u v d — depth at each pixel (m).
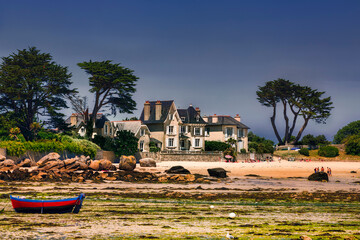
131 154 88.50
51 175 50.53
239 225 23.25
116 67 100.62
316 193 40.88
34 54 95.94
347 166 98.88
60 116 93.94
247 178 63.12
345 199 36.38
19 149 66.94
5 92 88.19
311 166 95.56
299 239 20.02
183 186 47.09
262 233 21.20
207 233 20.94
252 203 33.44
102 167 64.38
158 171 68.75
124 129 98.50
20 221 22.81
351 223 24.62
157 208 29.45
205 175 63.88
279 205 32.50
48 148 71.88
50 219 23.64
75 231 20.66
